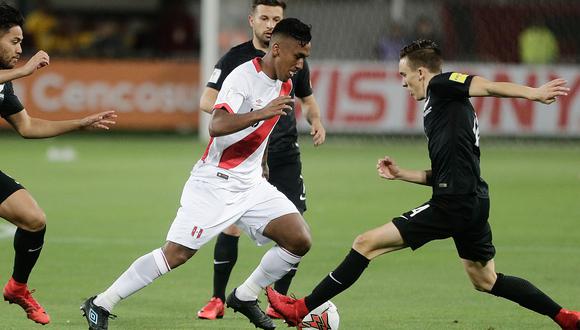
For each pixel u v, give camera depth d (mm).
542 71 66562
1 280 28562
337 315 21875
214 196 21469
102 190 47375
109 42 77250
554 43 72125
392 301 26547
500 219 40438
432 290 27984
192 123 69250
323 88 67125
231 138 21359
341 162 59344
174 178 51688
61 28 78688
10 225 38250
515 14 74750
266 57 21422
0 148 64188
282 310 21688
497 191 48094
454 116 21500
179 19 77438
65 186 48469
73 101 68375
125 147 65500
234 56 25500
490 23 74875
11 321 23750
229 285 28625
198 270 30625
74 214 40719
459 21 74812
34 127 23312
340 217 40656
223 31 78375
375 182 51094
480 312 25266
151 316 24719
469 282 29109
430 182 22578
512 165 58656
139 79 68688
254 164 21906
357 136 70562
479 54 74562
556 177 53375
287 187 25875
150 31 80000
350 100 67062
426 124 22016
